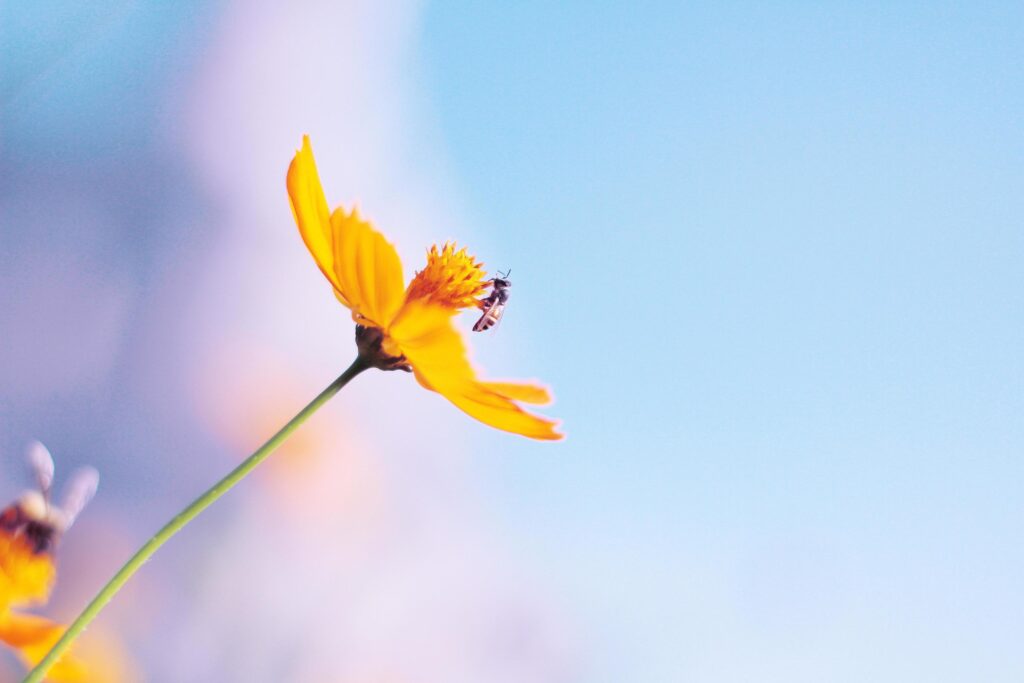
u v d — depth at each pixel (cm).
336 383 33
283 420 64
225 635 57
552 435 34
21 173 52
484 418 34
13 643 30
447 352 34
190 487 59
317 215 35
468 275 37
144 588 54
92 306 58
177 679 53
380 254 34
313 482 63
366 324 34
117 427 57
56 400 56
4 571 30
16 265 56
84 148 56
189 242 63
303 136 35
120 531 55
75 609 50
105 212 59
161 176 61
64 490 31
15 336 56
